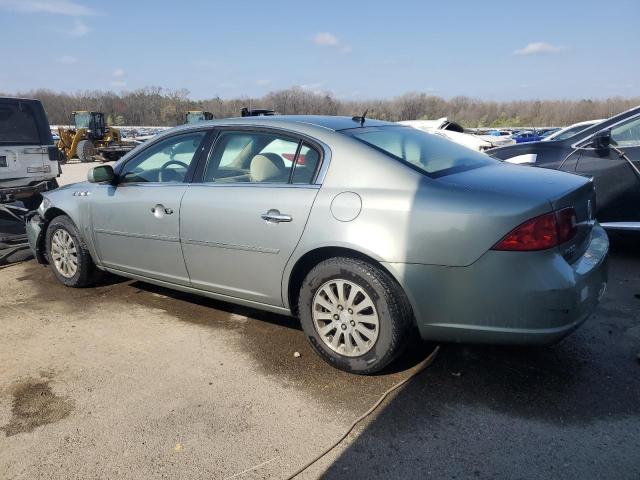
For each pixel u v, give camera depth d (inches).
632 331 144.8
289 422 107.8
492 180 119.8
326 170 127.0
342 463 95.2
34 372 130.5
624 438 99.6
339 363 125.3
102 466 96.1
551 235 106.0
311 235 123.7
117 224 167.3
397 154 127.6
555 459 94.4
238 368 130.5
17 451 100.9
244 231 135.7
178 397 118.0
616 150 205.6
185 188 150.9
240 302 144.9
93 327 156.8
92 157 1147.3
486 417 107.3
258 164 139.0
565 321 106.9
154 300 178.1
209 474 93.4
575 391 115.8
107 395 119.4
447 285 110.3
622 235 222.1
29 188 296.7
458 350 135.3
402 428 104.6
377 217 115.7
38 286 195.3
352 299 121.3
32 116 305.1
